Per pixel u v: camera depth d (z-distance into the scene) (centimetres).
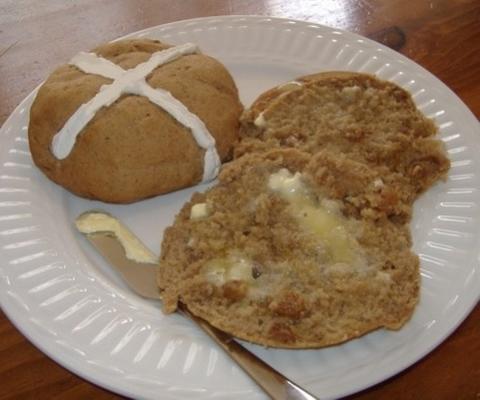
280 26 33
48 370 23
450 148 28
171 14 36
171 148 27
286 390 21
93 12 36
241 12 36
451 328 23
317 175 26
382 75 31
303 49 32
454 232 26
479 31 34
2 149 29
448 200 27
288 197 26
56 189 28
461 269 24
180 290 24
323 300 23
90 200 28
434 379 23
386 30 35
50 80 29
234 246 25
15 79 33
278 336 22
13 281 24
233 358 22
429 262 25
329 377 21
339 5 36
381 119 29
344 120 29
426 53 33
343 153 27
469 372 23
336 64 32
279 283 24
